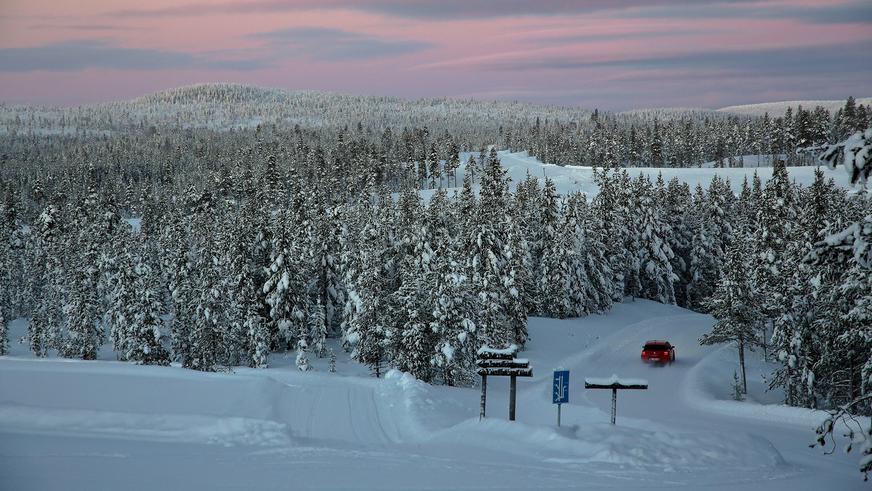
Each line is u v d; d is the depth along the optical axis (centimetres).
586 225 7531
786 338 3812
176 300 5853
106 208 9156
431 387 3197
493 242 5591
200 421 2217
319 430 2373
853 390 3503
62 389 2675
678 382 4450
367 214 6325
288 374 4416
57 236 9744
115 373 3125
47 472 1448
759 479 1577
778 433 2705
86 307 6769
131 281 5741
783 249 5569
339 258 6569
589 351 5506
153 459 1639
